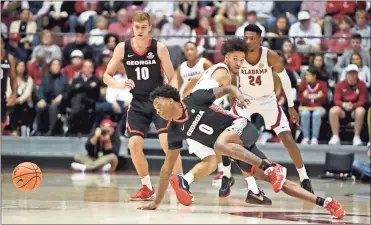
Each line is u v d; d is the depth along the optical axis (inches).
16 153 528.4
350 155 476.1
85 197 313.9
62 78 530.3
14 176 276.2
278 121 307.6
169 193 344.2
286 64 499.2
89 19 571.8
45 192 339.6
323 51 511.5
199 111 246.5
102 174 479.5
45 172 492.4
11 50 550.0
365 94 489.1
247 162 239.1
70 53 543.5
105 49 532.7
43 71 537.6
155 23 558.6
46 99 533.6
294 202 310.2
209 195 337.1
